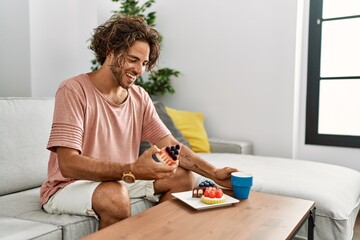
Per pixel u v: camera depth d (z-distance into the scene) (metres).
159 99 3.16
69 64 2.77
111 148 1.41
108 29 1.33
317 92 2.62
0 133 1.62
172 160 1.14
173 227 0.98
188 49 2.98
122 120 1.45
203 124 2.92
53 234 1.14
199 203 1.16
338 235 1.42
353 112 2.56
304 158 2.70
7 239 1.04
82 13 2.86
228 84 2.82
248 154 2.63
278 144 2.64
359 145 2.49
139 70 1.28
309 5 2.61
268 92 2.65
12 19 2.37
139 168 1.11
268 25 2.62
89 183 1.29
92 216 1.26
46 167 1.78
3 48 2.37
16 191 1.66
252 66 2.70
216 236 0.92
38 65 2.49
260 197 1.28
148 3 2.97
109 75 1.37
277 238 0.92
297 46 2.55
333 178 1.75
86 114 1.32
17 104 1.73
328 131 2.66
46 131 1.81
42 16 2.50
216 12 2.83
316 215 1.46
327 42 2.61
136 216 1.07
